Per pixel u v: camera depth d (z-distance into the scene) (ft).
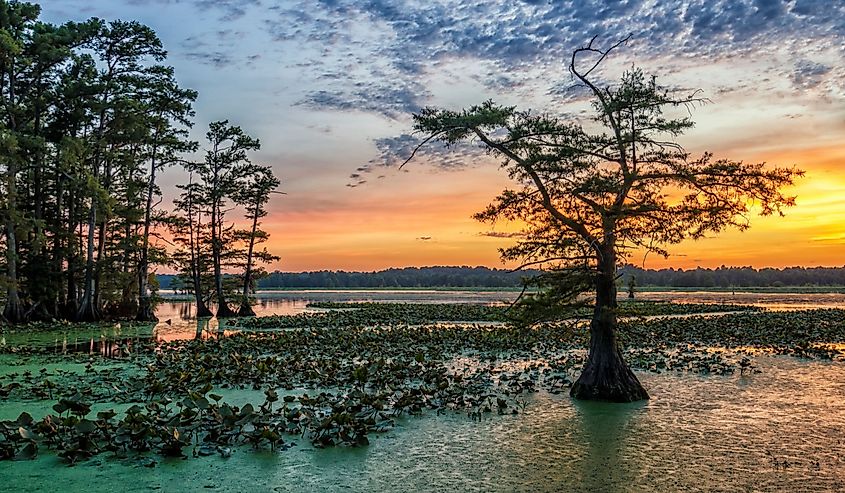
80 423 29.94
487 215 46.85
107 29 111.65
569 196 44.21
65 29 104.99
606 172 43.16
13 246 102.47
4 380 49.60
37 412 38.11
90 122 111.24
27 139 93.40
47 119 112.27
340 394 41.88
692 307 159.43
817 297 277.03
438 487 25.80
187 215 140.05
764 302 214.90
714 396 44.68
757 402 42.55
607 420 37.27
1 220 99.14
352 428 32.91
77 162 100.68
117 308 126.31
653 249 44.24
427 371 51.80
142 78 115.14
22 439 30.42
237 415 32.76
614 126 43.88
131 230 131.64
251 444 31.40
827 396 44.75
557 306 45.50
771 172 41.04
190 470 27.53
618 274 45.27
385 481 26.45
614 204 43.47
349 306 190.49
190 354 64.18
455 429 34.96
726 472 27.66
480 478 26.89
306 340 77.36
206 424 33.78
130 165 117.29
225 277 156.87
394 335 83.51
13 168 99.35
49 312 114.21
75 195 117.50
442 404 40.83
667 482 26.40
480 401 41.42
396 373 50.65
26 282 110.52
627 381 43.32
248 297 144.97
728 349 72.69
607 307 43.55
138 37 113.29
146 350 69.21
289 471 27.58
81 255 121.08
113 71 115.03
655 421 37.09
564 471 27.84
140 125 111.45
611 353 43.83
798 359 64.39
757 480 26.61
